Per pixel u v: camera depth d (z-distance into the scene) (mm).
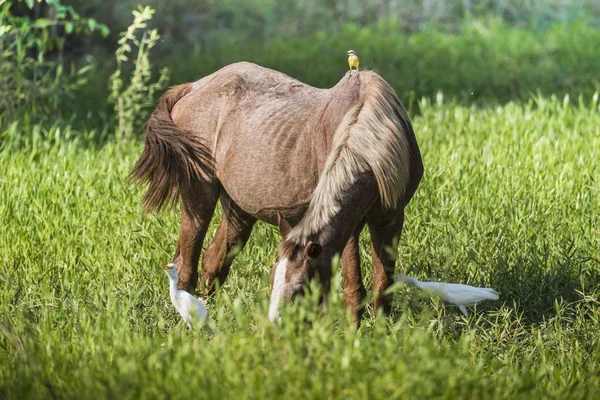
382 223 18844
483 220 24328
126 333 16047
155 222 24828
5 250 22766
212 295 22000
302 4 72625
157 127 21062
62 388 14891
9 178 27781
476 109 39438
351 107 18141
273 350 14656
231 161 20047
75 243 23578
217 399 13773
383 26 67625
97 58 52250
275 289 15781
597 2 73000
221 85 20953
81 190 27047
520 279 22000
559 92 45281
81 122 36656
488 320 20312
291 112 19422
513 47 57625
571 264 22422
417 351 15008
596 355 17938
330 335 14984
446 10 71312
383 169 17312
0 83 34688
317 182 18578
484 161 29391
